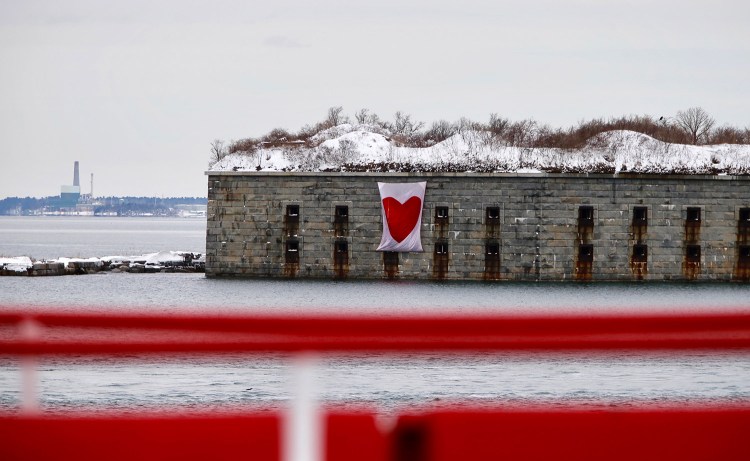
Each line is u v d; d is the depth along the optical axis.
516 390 66.69
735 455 19.05
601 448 18.98
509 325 17.22
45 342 17.80
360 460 18.64
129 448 18.84
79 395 61.72
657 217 150.38
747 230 150.62
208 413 19.19
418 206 151.62
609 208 150.38
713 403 25.12
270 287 142.62
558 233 150.62
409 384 67.56
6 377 67.44
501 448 18.75
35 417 19.00
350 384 66.62
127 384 66.25
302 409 18.17
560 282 150.38
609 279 150.50
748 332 18.14
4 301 128.25
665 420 19.08
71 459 18.83
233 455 18.45
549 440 19.12
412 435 18.97
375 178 152.75
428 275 152.50
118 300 129.75
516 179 150.62
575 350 17.50
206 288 142.38
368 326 17.25
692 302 124.38
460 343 17.20
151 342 17.22
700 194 150.25
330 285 145.50
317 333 17.28
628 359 78.62
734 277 151.12
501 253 151.38
